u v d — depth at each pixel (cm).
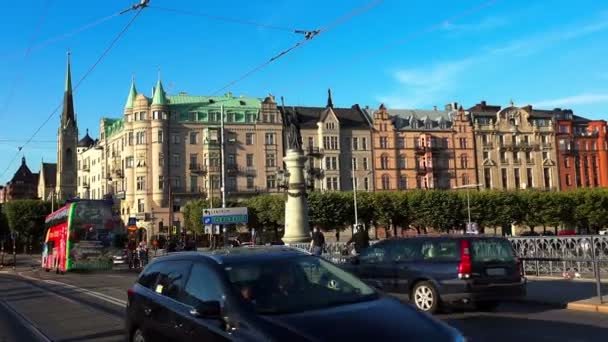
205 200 7462
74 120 11581
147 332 681
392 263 1309
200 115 8875
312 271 613
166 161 8588
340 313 514
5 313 1497
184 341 591
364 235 2166
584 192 7319
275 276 589
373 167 9512
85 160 11638
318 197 6825
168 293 662
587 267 1898
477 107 10975
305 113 9606
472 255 1198
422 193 7106
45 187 14700
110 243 3338
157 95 8662
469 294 1176
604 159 11088
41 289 2214
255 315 521
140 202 8556
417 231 7769
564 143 10844
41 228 8875
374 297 573
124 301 1652
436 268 1223
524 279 1250
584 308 1277
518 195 7238
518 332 1006
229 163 8819
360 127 9531
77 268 3228
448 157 10000
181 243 4941
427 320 511
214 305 552
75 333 1127
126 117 8900
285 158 2977
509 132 10425
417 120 10000
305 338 469
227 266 599
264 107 9081
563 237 2058
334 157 9212
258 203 7181
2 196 17438
